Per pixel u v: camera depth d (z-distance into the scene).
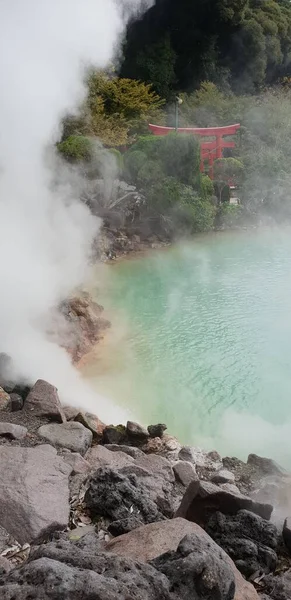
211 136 25.00
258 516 3.78
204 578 2.49
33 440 5.47
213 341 9.77
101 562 2.55
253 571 3.39
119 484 4.25
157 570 2.54
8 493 3.99
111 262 15.20
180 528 3.32
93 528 3.96
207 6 30.41
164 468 5.19
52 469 4.45
